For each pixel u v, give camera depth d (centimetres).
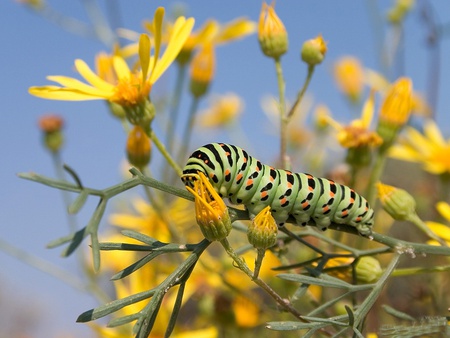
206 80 36
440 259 37
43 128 43
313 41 31
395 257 24
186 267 22
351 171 34
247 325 35
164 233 37
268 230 23
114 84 32
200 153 23
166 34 38
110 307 21
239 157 23
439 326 23
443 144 40
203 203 22
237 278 35
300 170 49
